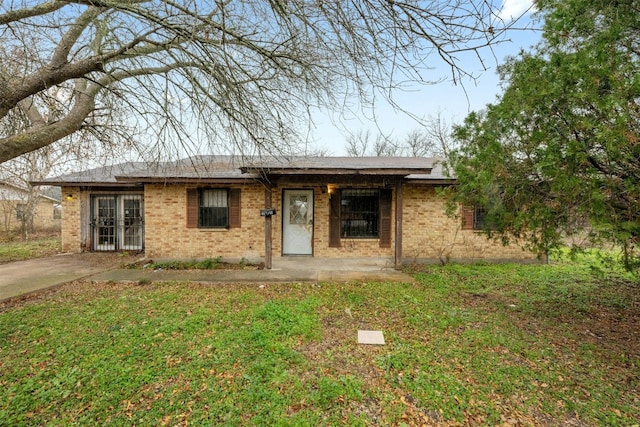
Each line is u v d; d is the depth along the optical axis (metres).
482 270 8.22
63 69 4.16
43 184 10.55
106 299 5.70
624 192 3.34
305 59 4.21
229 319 4.70
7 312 4.98
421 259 9.46
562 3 3.71
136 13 3.70
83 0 3.62
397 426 2.57
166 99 4.39
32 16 3.87
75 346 3.81
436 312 5.07
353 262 9.05
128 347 3.78
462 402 2.85
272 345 3.82
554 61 3.59
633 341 4.12
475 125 4.54
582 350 3.86
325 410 2.73
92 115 5.53
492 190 4.57
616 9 3.53
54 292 6.23
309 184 9.59
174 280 7.12
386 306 5.33
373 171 7.73
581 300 5.80
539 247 4.46
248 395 2.89
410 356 3.63
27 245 13.31
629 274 7.43
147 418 2.62
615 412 2.78
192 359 3.53
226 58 3.87
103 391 2.95
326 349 3.81
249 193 9.62
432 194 9.53
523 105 3.74
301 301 5.54
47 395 2.87
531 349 3.86
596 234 3.63
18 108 5.38
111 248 11.14
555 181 3.54
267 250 8.24
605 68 3.19
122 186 10.80
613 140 3.02
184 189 9.52
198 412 2.69
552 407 2.82
